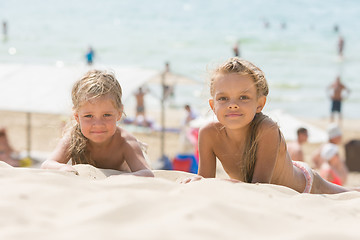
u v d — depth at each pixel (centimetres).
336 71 2819
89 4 5547
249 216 181
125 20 4666
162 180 243
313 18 4759
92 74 326
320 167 952
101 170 322
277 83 2533
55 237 151
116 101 324
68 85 1104
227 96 292
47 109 1010
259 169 300
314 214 209
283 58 3173
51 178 225
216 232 160
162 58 3106
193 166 1060
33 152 1212
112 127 322
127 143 342
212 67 308
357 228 192
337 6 5366
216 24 4450
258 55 3262
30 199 192
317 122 1866
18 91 1092
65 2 5716
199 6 5341
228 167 327
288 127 1175
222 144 318
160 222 167
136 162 335
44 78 1157
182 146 1110
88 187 217
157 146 1435
